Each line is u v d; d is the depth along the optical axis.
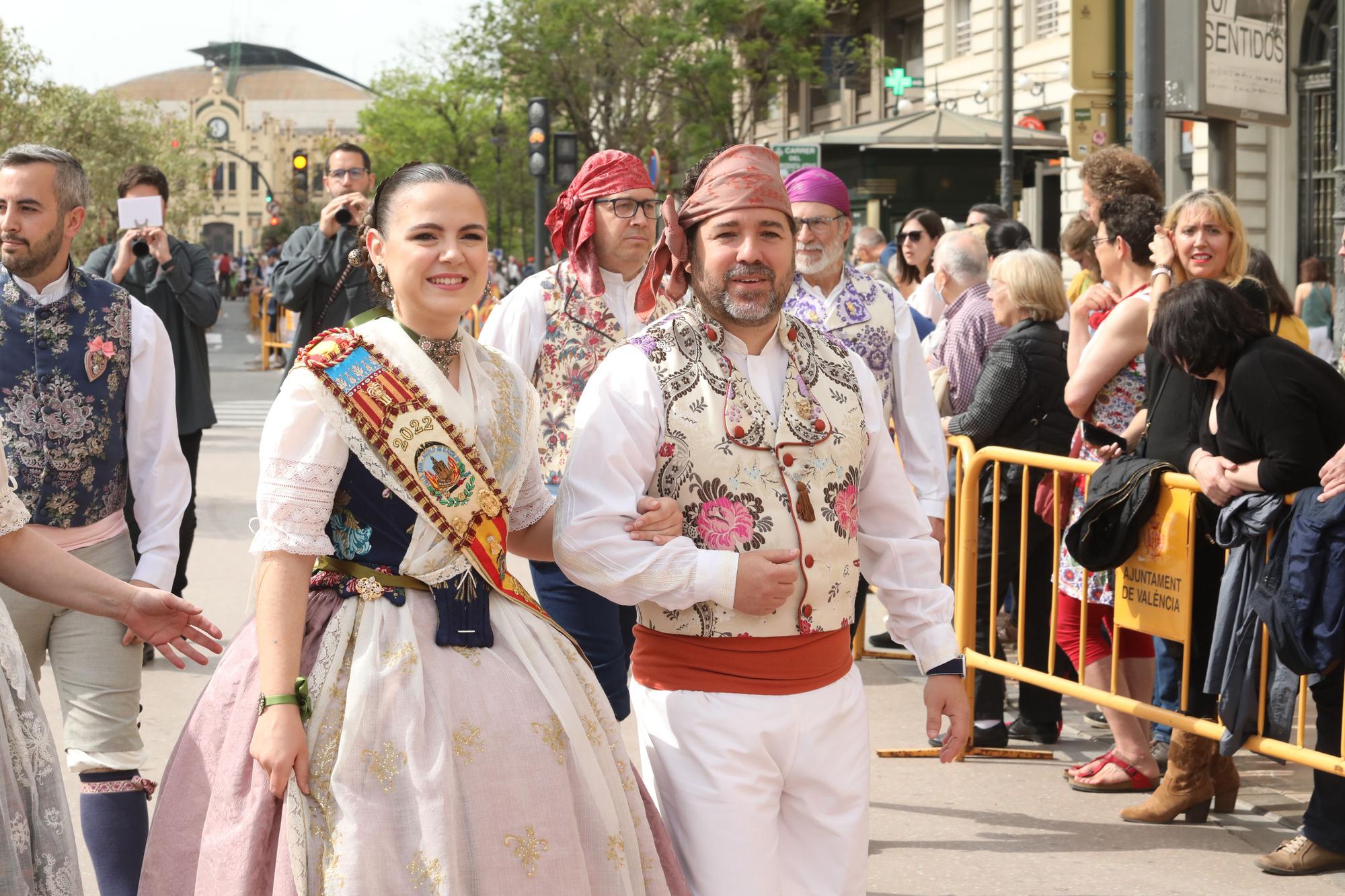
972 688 5.11
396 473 2.54
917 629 3.00
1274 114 7.21
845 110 31.30
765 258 2.76
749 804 2.72
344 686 2.49
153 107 52.12
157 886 2.59
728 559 2.66
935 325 7.26
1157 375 4.34
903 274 8.41
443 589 2.57
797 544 2.75
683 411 2.74
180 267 5.87
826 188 4.53
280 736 2.42
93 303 3.52
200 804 2.60
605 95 32.12
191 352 5.98
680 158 31.91
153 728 5.26
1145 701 4.67
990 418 5.20
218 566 7.98
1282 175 18.83
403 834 2.40
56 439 3.43
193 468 6.10
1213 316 3.88
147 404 3.59
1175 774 4.38
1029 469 4.96
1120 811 4.52
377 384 2.55
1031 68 23.23
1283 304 5.29
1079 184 20.59
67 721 3.37
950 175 16.78
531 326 4.47
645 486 2.77
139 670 3.45
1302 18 18.64
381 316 2.69
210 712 2.61
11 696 2.45
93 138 36.88
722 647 2.73
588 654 4.14
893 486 3.00
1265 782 4.83
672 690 2.78
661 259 2.90
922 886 3.94
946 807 4.56
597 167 4.41
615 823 2.57
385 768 2.43
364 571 2.57
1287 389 3.77
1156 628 4.28
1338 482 3.60
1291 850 4.00
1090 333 5.36
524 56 31.70
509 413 2.74
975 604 5.14
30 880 2.43
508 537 2.94
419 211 2.60
